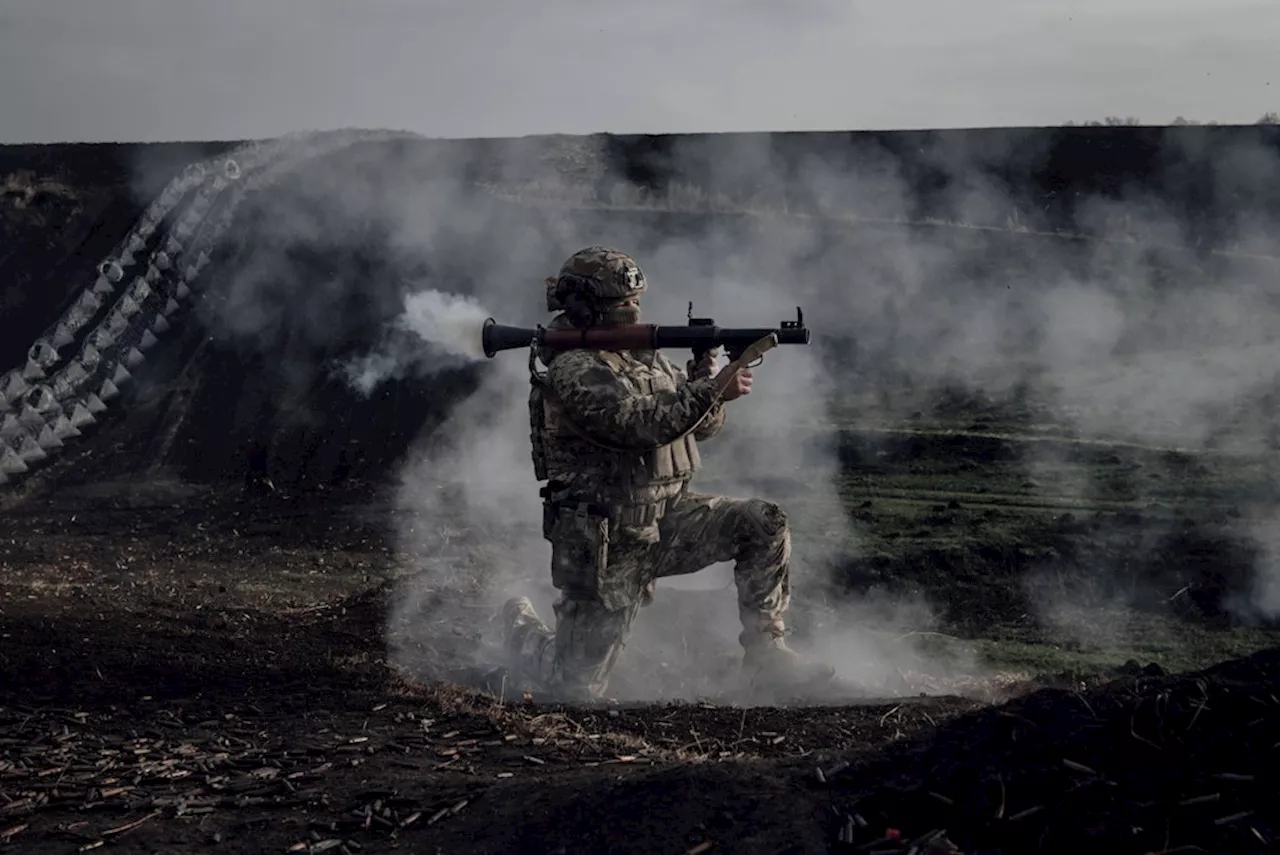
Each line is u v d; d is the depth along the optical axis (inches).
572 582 292.0
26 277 920.3
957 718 181.8
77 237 962.7
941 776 159.3
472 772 208.2
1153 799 150.3
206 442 713.6
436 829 179.2
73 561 511.8
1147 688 171.0
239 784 205.6
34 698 263.4
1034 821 148.8
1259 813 146.7
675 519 300.4
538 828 169.8
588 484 292.7
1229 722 160.1
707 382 281.3
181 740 234.2
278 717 249.8
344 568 495.2
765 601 297.0
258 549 534.0
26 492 654.5
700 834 157.9
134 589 438.9
